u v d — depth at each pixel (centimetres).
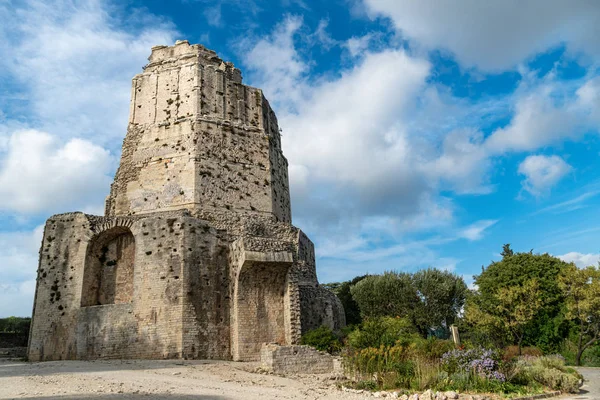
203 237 3023
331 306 3625
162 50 4022
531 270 4469
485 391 1853
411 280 4991
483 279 4828
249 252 2852
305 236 3894
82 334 2886
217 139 3656
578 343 3916
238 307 2844
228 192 3553
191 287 2858
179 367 2283
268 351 2361
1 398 1327
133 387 1600
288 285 2956
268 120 4150
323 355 2441
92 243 3109
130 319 2828
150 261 2925
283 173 4281
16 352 3634
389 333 2648
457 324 4725
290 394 1620
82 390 1502
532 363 2534
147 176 3562
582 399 1825
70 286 3023
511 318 3800
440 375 1939
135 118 3809
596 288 3684
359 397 1653
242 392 1609
